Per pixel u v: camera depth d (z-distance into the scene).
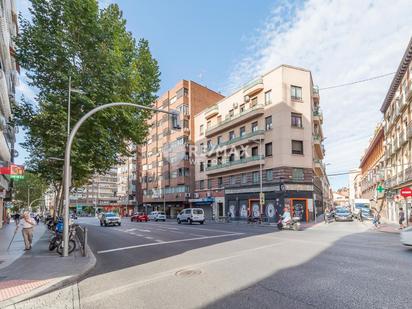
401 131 31.61
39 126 16.62
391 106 36.31
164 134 59.53
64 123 15.28
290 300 5.34
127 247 13.39
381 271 7.44
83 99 14.48
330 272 7.39
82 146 15.74
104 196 124.81
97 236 19.39
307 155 34.28
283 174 32.81
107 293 6.23
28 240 12.51
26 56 15.13
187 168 52.66
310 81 36.16
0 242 15.48
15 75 27.75
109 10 16.75
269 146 35.19
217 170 43.03
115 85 15.89
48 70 15.12
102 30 15.65
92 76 15.42
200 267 8.40
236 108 41.91
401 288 5.92
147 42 19.58
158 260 9.81
